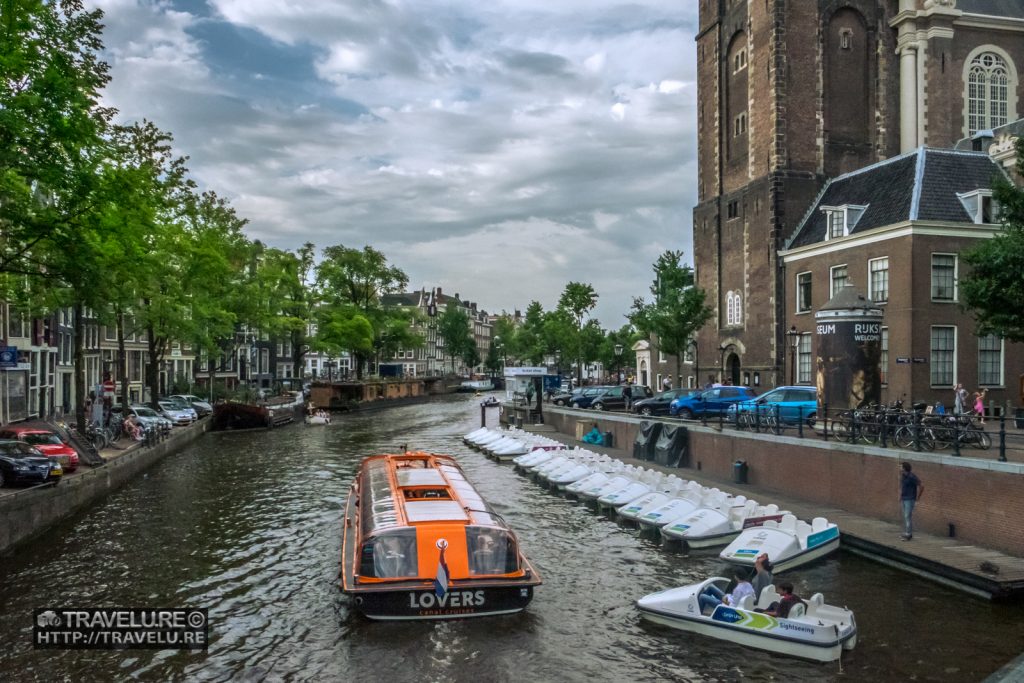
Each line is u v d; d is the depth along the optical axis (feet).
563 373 367.45
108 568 58.34
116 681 39.04
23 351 136.36
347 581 46.19
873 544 54.54
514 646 42.37
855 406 75.77
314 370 381.60
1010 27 152.46
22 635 44.98
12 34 59.72
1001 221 77.82
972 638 41.24
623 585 53.06
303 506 81.10
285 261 243.81
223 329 160.04
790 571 52.90
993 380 107.55
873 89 150.30
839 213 122.83
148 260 92.73
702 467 90.74
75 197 65.36
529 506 79.87
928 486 57.26
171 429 134.51
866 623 43.55
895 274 108.47
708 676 38.47
